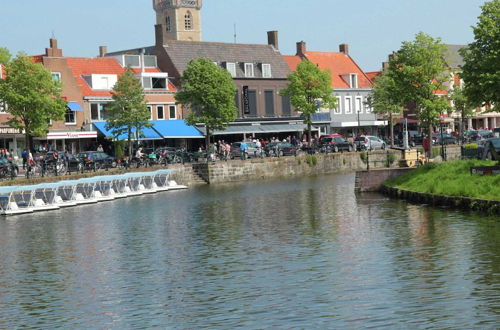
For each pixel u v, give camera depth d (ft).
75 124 240.53
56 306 69.15
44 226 125.08
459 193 118.32
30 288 77.05
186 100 236.22
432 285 67.97
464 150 165.37
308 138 294.05
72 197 163.22
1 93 193.98
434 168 144.15
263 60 307.99
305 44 339.36
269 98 301.43
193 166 214.69
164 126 257.14
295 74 274.36
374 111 307.99
